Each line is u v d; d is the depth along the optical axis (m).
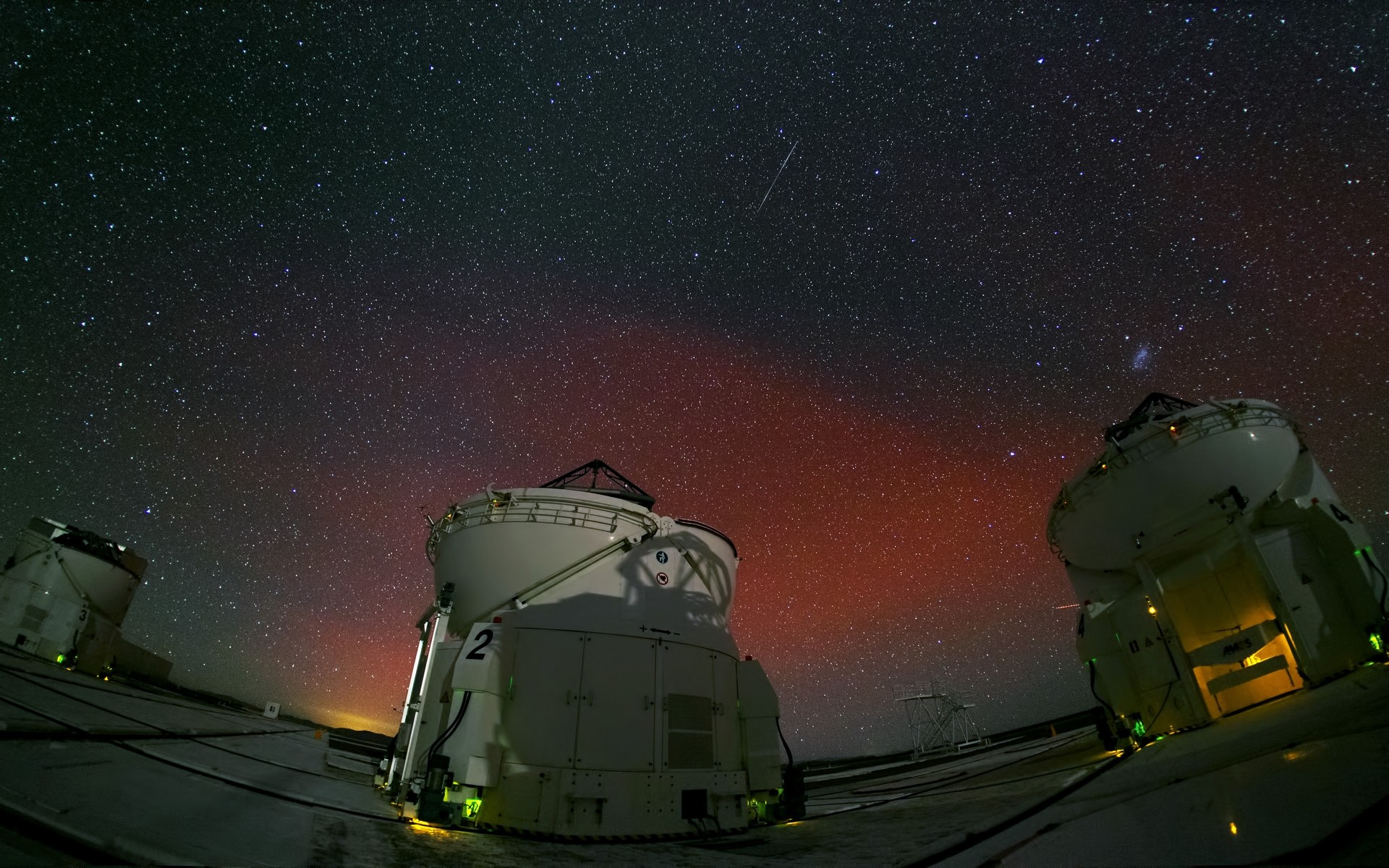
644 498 20.73
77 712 11.95
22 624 22.02
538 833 12.65
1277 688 15.03
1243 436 15.87
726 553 19.50
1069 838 6.56
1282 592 14.38
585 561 16.95
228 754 13.20
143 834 6.15
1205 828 5.48
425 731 15.10
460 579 17.33
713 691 15.85
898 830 11.32
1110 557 17.95
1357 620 13.88
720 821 14.29
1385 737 6.29
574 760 13.70
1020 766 20.92
